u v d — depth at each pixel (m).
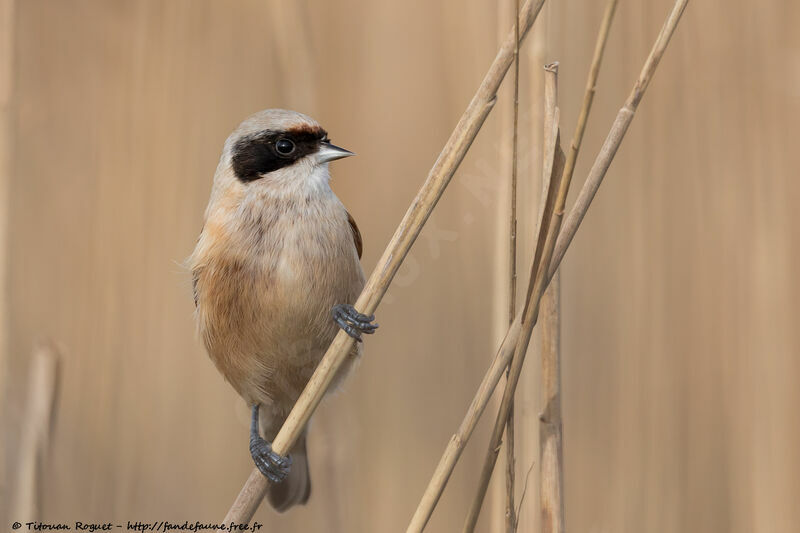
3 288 8.00
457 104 11.27
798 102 10.36
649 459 9.69
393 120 11.73
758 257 10.06
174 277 10.59
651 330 10.12
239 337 7.30
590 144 10.47
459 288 11.15
